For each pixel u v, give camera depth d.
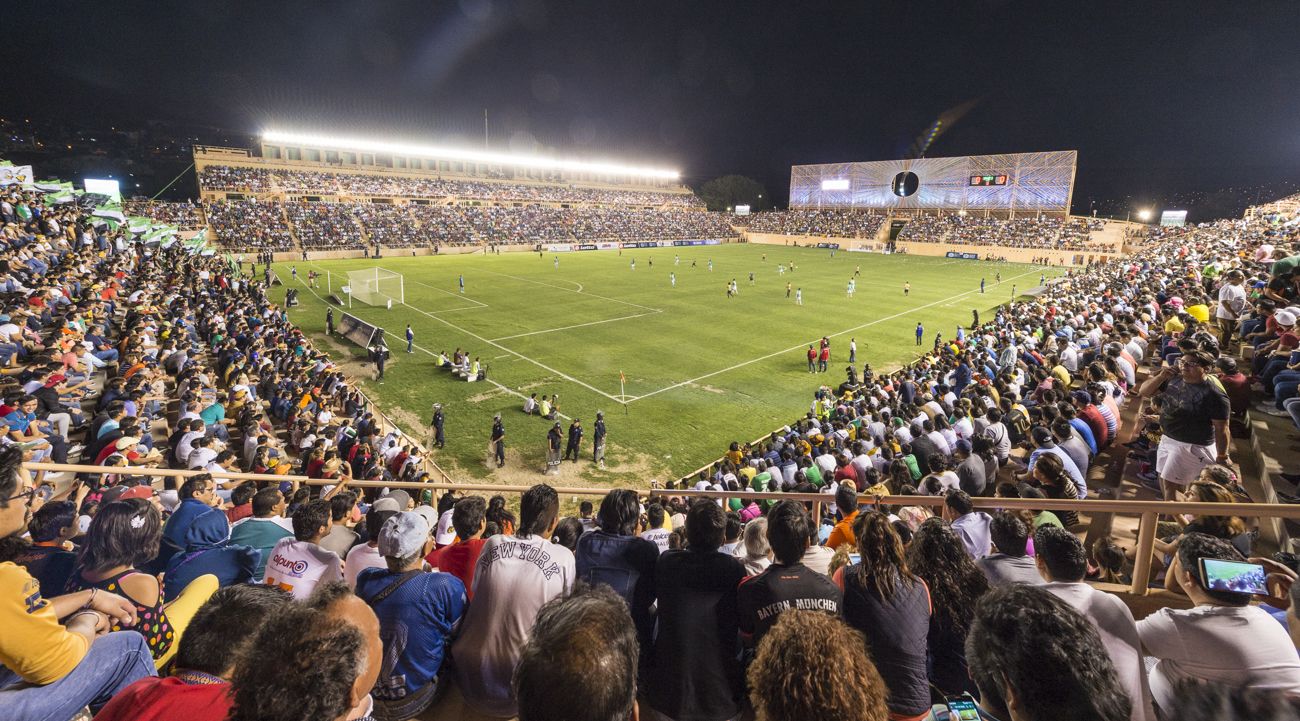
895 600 3.67
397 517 4.12
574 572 4.13
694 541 4.04
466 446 20.86
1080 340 18.12
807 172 112.69
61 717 2.89
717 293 52.19
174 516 6.11
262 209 73.88
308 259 67.00
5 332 15.05
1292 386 8.77
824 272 67.75
